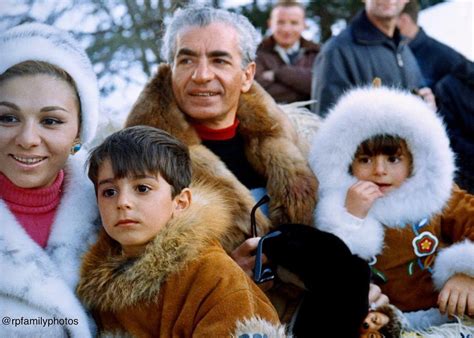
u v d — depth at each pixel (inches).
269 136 91.2
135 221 70.6
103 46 144.6
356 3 192.9
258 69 143.9
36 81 74.3
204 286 69.3
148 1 146.6
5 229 73.2
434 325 86.4
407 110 88.4
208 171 84.6
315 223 89.2
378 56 125.0
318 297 74.3
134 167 70.9
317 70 127.3
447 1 154.4
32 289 71.2
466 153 122.4
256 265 76.0
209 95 86.8
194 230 71.8
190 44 86.4
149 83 89.9
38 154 74.2
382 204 89.0
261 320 67.5
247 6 182.7
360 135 89.4
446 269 85.7
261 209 89.2
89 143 91.1
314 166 92.3
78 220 77.0
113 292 70.9
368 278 75.4
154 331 70.7
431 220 89.8
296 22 144.9
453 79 129.0
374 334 79.4
